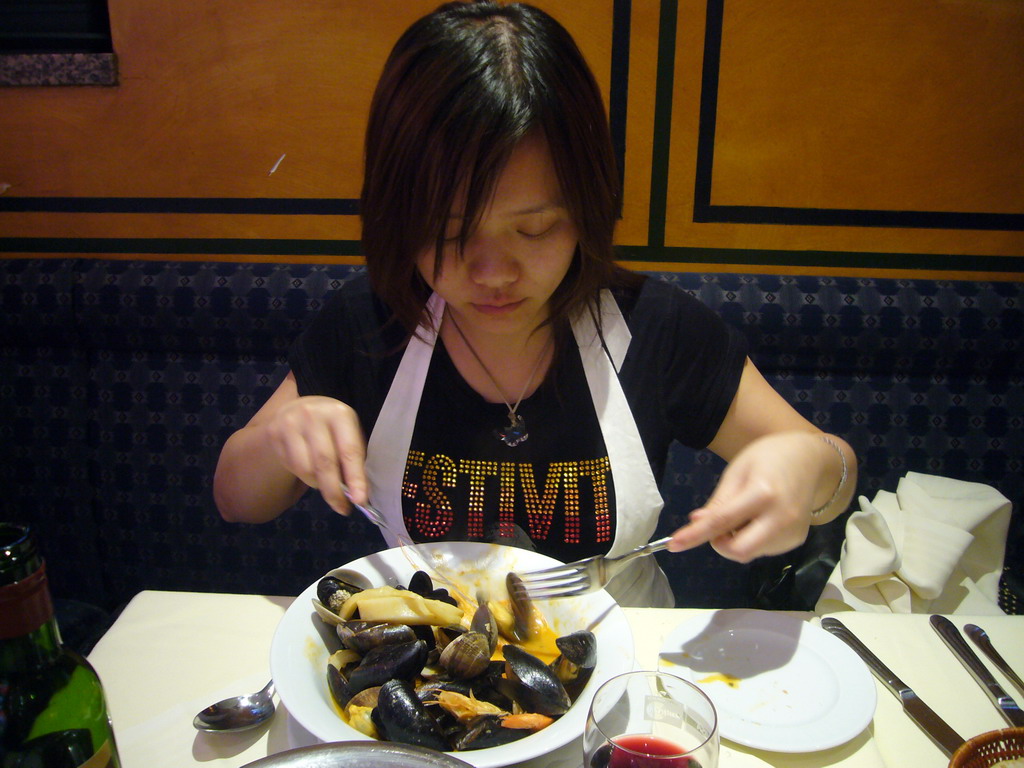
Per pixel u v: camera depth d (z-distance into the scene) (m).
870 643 0.89
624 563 0.86
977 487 1.43
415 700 0.66
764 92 1.81
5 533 0.47
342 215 1.93
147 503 1.91
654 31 1.78
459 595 0.90
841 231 1.89
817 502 1.00
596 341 1.18
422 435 1.20
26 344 1.88
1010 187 1.85
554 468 1.18
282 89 1.85
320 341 1.28
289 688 0.70
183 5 1.79
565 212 0.88
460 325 1.15
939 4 1.73
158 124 1.88
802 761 0.72
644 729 0.67
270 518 1.28
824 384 1.80
